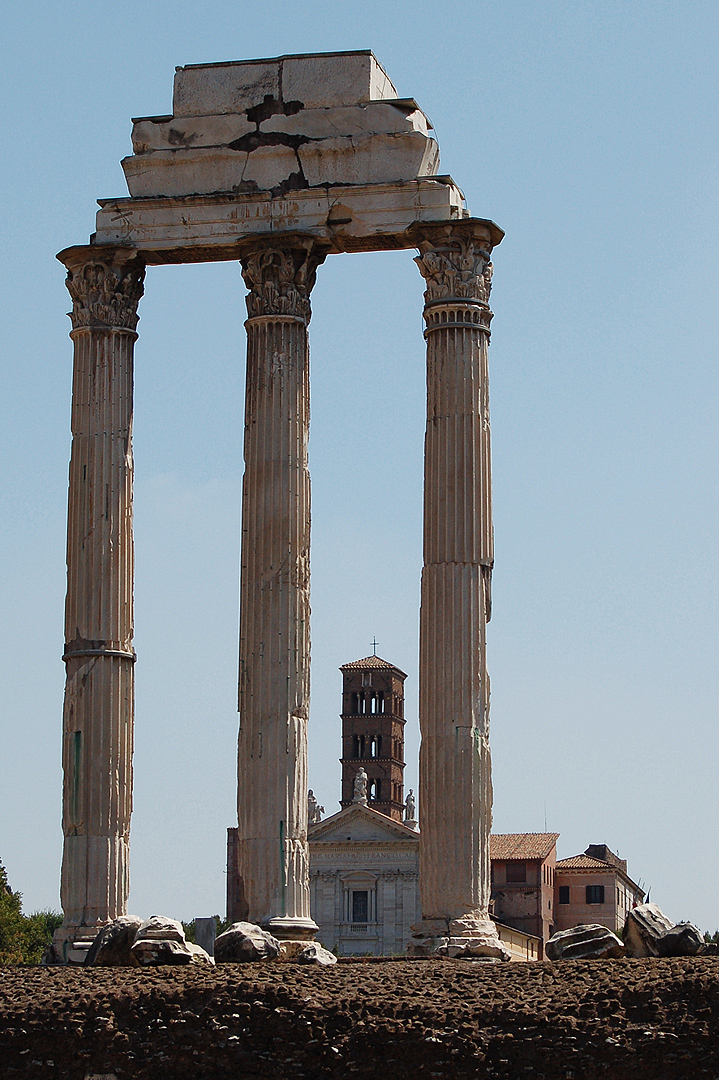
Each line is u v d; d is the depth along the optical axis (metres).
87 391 71.31
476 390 69.31
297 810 68.00
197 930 66.50
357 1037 57.34
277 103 71.81
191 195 71.56
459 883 66.44
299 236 70.44
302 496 69.94
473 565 68.31
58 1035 57.88
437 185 70.00
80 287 72.00
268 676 68.56
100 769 68.94
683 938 62.88
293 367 70.31
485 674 68.06
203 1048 57.72
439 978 60.34
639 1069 55.88
